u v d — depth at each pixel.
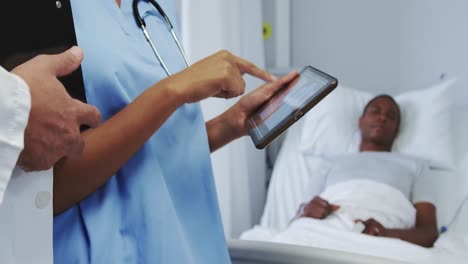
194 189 0.72
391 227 1.90
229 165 2.12
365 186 2.06
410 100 2.49
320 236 1.60
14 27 0.50
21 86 0.42
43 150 0.45
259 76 0.81
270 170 2.83
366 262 0.87
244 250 0.92
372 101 2.48
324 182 2.27
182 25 1.82
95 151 0.55
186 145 0.72
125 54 0.64
